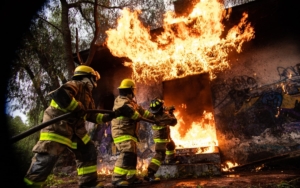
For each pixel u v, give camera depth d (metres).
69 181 5.25
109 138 8.18
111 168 7.77
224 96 6.77
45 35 9.58
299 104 5.86
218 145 6.46
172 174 5.07
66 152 7.46
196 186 3.66
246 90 6.54
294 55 6.20
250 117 6.31
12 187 2.26
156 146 4.77
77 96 3.24
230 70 6.89
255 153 6.02
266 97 6.26
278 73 6.28
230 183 3.74
